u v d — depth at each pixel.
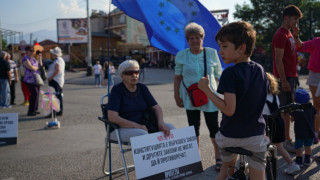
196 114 3.69
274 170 2.59
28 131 5.92
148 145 2.79
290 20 4.05
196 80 3.53
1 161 4.12
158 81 20.36
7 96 9.12
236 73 2.02
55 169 3.79
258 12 30.62
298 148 3.66
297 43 4.30
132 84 3.25
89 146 4.80
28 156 4.33
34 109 7.71
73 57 47.34
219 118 6.62
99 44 51.78
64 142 5.05
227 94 2.00
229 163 2.42
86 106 9.23
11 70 9.66
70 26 45.34
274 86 3.14
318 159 3.88
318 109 4.45
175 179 2.88
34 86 7.68
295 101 3.69
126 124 3.08
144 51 45.03
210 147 4.59
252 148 2.13
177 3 4.08
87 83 20.22
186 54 3.66
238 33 2.01
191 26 3.54
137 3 3.90
